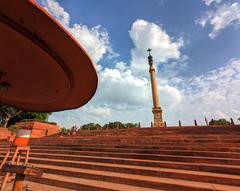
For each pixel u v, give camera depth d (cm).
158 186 441
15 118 2769
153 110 3231
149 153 771
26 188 488
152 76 3519
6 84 331
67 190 484
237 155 592
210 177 444
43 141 1438
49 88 348
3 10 178
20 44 229
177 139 940
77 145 1077
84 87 323
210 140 844
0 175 596
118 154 778
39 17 178
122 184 486
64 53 235
